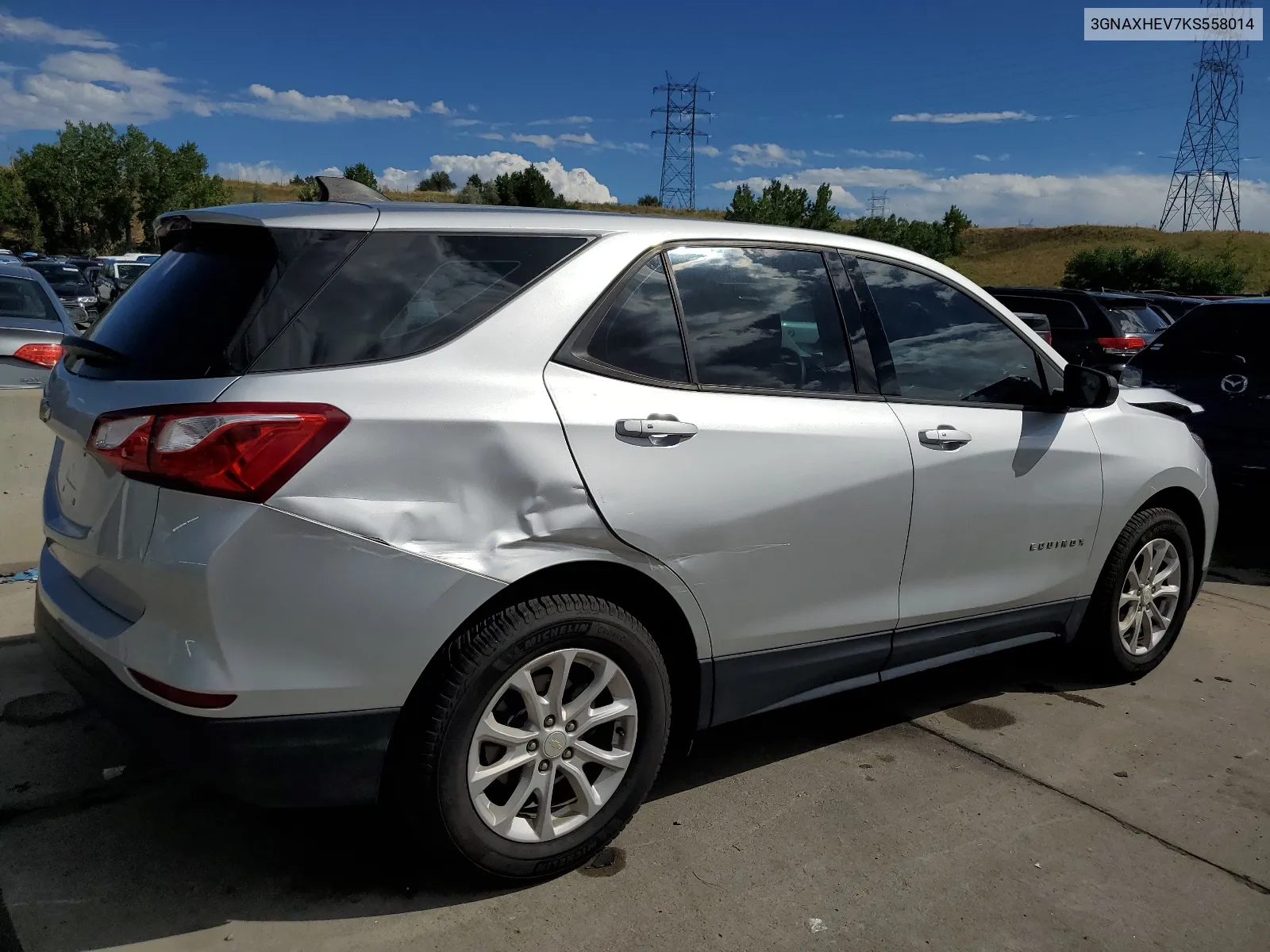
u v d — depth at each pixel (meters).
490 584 2.37
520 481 2.41
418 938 2.39
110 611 2.39
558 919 2.49
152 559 2.17
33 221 61.19
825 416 3.04
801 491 2.93
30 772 3.09
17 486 4.95
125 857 2.67
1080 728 3.86
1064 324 11.74
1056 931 2.56
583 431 2.52
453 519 2.33
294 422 2.18
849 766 3.44
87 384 2.50
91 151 61.84
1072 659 4.47
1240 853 2.99
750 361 2.96
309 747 2.26
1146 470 4.09
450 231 2.57
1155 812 3.21
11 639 4.12
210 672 2.16
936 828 3.04
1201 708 4.11
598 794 2.67
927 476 3.27
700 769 3.38
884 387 3.28
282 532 2.16
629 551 2.61
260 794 2.25
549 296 2.60
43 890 2.51
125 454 2.22
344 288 2.37
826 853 2.87
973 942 2.50
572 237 2.71
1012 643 3.83
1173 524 4.28
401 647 2.29
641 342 2.74
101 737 3.34
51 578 2.70
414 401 2.32
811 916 2.56
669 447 2.67
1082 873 2.84
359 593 2.23
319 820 2.91
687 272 2.90
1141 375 7.37
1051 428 3.74
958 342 3.57
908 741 3.68
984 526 3.50
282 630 2.18
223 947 2.32
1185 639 5.03
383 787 2.48
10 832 2.76
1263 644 5.00
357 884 2.60
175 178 63.69
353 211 2.51
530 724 2.53
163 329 2.39
